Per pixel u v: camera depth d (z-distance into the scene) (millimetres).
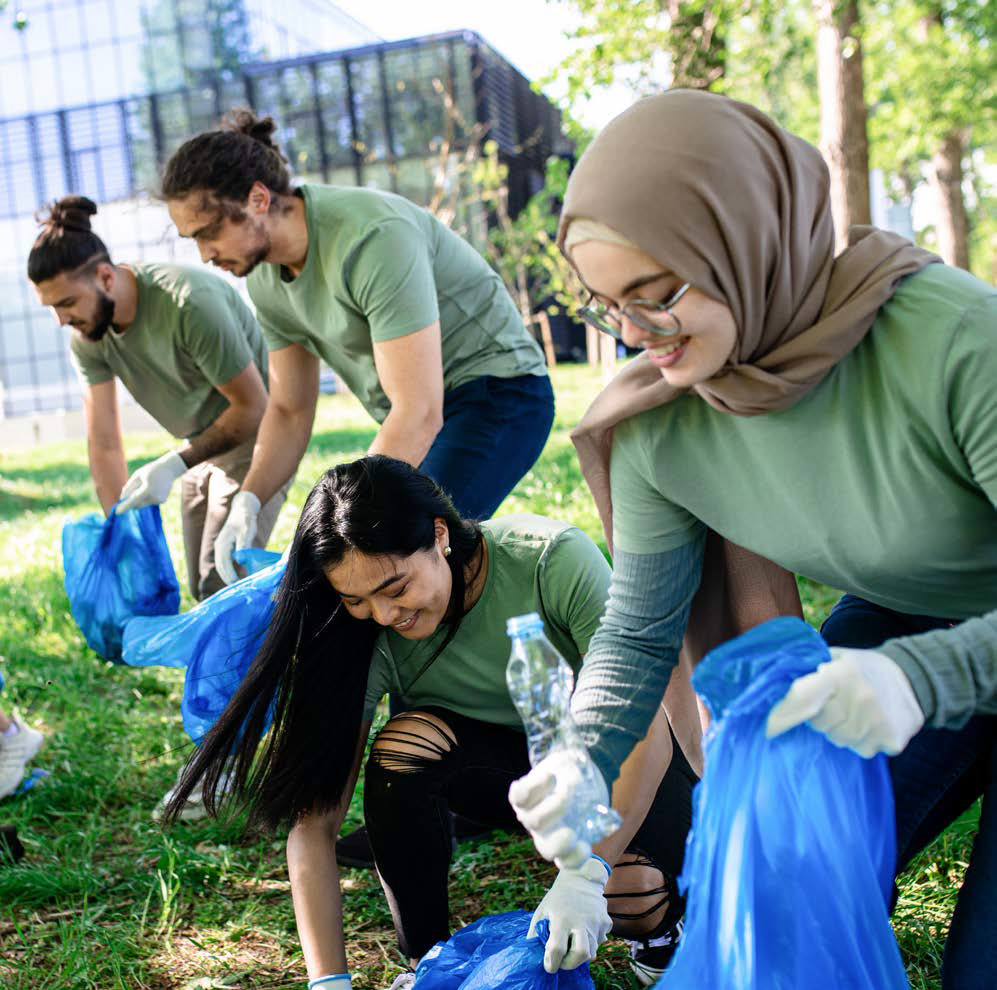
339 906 2281
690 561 2021
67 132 30078
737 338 1646
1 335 30578
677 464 1882
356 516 2086
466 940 2158
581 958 1943
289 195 3074
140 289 3941
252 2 29859
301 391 3500
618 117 1647
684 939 1632
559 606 2363
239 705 2262
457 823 3221
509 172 30891
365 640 2275
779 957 1646
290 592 2211
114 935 2918
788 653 1514
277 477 3564
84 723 4387
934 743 1914
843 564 1823
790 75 24250
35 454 18125
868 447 1694
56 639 5496
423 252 3051
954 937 1739
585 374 20297
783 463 1759
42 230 3801
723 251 1577
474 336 3285
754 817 1611
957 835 2848
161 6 29531
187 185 2943
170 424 4262
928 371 1593
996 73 17984
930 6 18062
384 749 2371
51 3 29688
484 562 2377
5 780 3793
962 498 1670
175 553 6797
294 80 29703
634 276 1606
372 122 29484
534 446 3336
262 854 3309
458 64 28953
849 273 1669
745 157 1584
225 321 3900
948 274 1643
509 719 2477
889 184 29234
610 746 1946
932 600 1844
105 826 3617
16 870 3205
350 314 3111
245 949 2859
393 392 3002
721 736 1571
